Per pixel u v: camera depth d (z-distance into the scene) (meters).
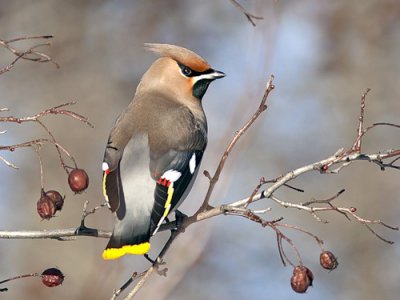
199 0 17.52
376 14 17.80
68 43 16.91
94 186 17.11
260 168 16.81
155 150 9.09
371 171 16.97
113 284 13.75
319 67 17.83
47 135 17.19
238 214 8.22
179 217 8.88
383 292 16.28
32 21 16.27
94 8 17.09
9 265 15.54
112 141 9.16
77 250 15.30
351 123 17.91
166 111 9.52
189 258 11.16
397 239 16.64
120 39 17.34
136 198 8.70
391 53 18.11
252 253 15.72
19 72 16.70
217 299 14.90
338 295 16.22
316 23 17.66
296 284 8.01
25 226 16.78
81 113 17.31
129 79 17.53
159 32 17.44
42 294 14.85
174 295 14.74
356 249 16.58
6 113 16.88
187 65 9.99
